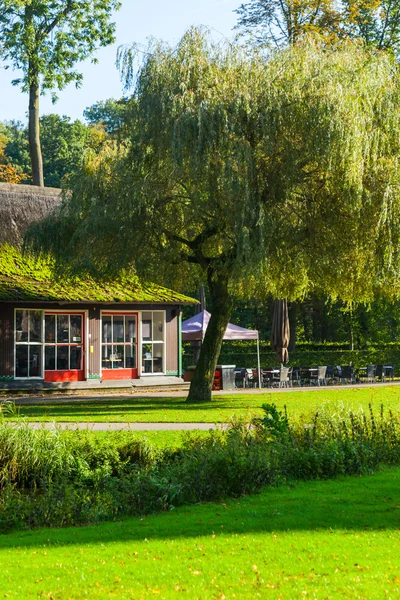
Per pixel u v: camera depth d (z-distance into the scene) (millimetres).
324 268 22062
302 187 21625
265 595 6500
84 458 13062
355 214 20797
